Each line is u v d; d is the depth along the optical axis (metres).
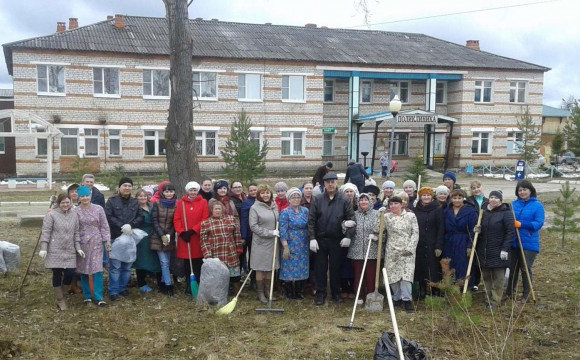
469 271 7.26
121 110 28.02
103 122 27.69
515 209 7.82
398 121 29.48
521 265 7.86
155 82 28.61
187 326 6.81
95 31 28.72
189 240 7.98
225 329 6.71
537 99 35.38
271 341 6.29
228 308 7.33
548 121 55.09
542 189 24.33
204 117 29.41
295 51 31.30
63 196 7.16
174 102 11.26
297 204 7.89
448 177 8.81
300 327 6.80
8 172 29.61
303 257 7.88
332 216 7.72
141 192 8.14
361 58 31.97
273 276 7.86
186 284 8.37
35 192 21.69
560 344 6.24
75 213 7.27
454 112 34.50
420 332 6.56
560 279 9.14
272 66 30.27
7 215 15.72
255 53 29.98
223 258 7.93
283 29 34.59
